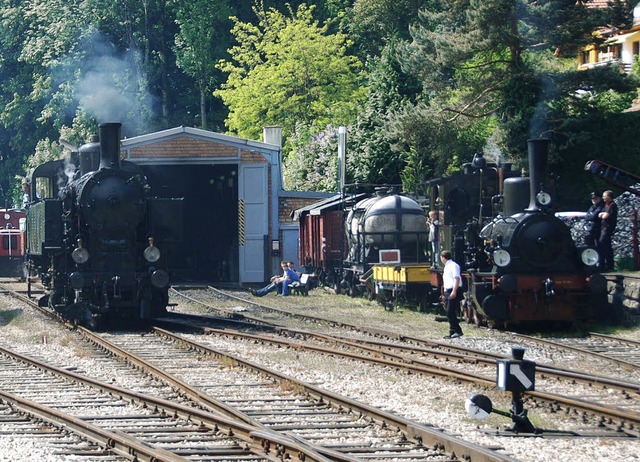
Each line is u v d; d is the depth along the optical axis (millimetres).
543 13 54312
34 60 108812
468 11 57094
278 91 95000
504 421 20484
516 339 34625
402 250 52125
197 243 78938
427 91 64750
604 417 20312
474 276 38188
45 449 17891
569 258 37625
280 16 98688
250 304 50938
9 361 30312
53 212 40562
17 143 115312
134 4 113938
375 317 43062
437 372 25594
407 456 17219
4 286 65062
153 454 16750
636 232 42875
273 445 17391
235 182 74812
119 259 40438
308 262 66000
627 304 37469
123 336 36875
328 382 25203
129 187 40375
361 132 76062
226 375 26609
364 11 107875
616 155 57438
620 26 55156
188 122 113938
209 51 110500
